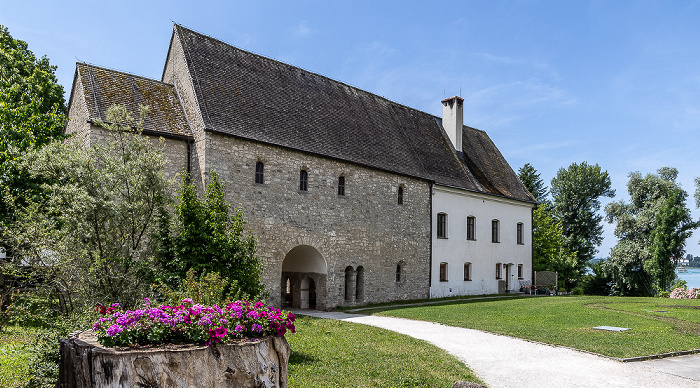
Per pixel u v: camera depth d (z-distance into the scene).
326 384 9.26
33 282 12.78
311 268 23.25
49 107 23.28
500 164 38.56
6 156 16.83
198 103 19.50
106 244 12.34
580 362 11.90
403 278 26.80
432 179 28.84
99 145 13.50
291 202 21.20
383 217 25.72
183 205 14.16
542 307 23.69
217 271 13.22
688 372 11.04
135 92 19.75
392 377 9.93
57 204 12.87
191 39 21.86
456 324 17.52
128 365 6.07
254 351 6.91
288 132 21.98
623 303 26.23
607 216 51.28
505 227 35.53
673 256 45.38
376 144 26.77
